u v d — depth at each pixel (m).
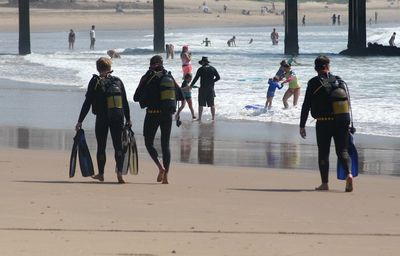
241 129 41.91
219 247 16.39
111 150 34.16
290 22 114.75
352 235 17.80
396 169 30.11
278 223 18.97
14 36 193.50
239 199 22.38
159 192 23.48
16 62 97.88
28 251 15.63
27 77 75.31
